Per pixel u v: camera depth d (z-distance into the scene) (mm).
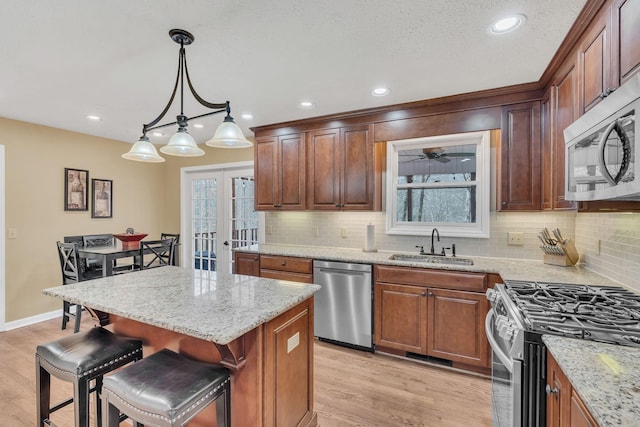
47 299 3748
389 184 3295
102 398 1282
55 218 3822
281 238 3998
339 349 2932
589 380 878
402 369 2570
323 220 3719
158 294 1662
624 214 1806
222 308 1438
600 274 2133
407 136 2963
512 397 1250
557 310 1396
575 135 1530
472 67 2199
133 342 1624
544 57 2043
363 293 2848
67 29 1759
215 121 3553
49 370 1488
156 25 1724
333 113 3234
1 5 1534
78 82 2480
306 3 1533
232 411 1440
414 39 1852
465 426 1898
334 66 2203
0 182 3371
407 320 2676
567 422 1013
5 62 2148
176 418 1125
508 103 2584
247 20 1674
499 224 2885
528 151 2512
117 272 3818
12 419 1952
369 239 3316
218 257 4727
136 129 3914
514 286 1810
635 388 837
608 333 1161
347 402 2135
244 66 2199
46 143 3738
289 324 1610
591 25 1571
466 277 2465
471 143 2988
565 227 2658
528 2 1514
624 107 1075
